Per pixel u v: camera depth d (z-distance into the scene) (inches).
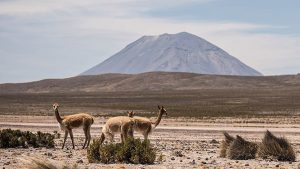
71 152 1347.2
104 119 3211.1
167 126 2519.7
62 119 1449.3
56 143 1678.2
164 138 1881.2
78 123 1446.9
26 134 1563.7
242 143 1226.6
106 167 1007.0
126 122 1283.2
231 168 1018.1
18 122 2913.4
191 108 4972.9
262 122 2854.3
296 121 2942.9
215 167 1021.2
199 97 7613.2
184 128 2326.5
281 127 2439.7
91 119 1467.8
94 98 7682.1
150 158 1101.1
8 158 1178.0
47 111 4478.3
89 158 1125.1
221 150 1266.0
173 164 1087.6
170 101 6732.3
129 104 5994.1
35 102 6432.1
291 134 2054.6
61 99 7332.7
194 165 1067.9
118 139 1843.0
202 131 2171.5
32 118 3331.7
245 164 1074.1
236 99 6904.5
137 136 1958.7
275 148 1193.4
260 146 1223.5
